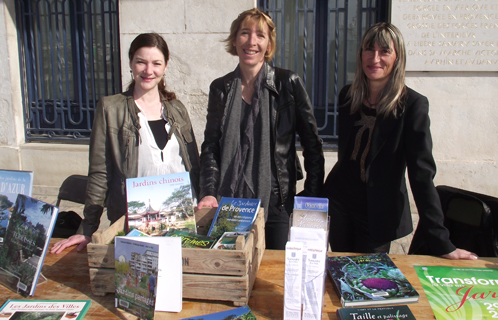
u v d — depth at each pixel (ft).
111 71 16.25
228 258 4.63
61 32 16.40
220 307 4.72
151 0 14.07
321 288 4.27
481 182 13.87
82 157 15.79
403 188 6.63
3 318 4.50
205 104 14.61
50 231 5.01
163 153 6.84
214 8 13.91
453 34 13.12
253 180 7.12
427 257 5.90
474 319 4.45
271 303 4.82
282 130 7.14
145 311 4.43
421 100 6.12
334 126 15.30
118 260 4.65
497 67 13.11
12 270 5.20
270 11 14.92
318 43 15.11
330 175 7.54
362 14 14.70
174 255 4.60
